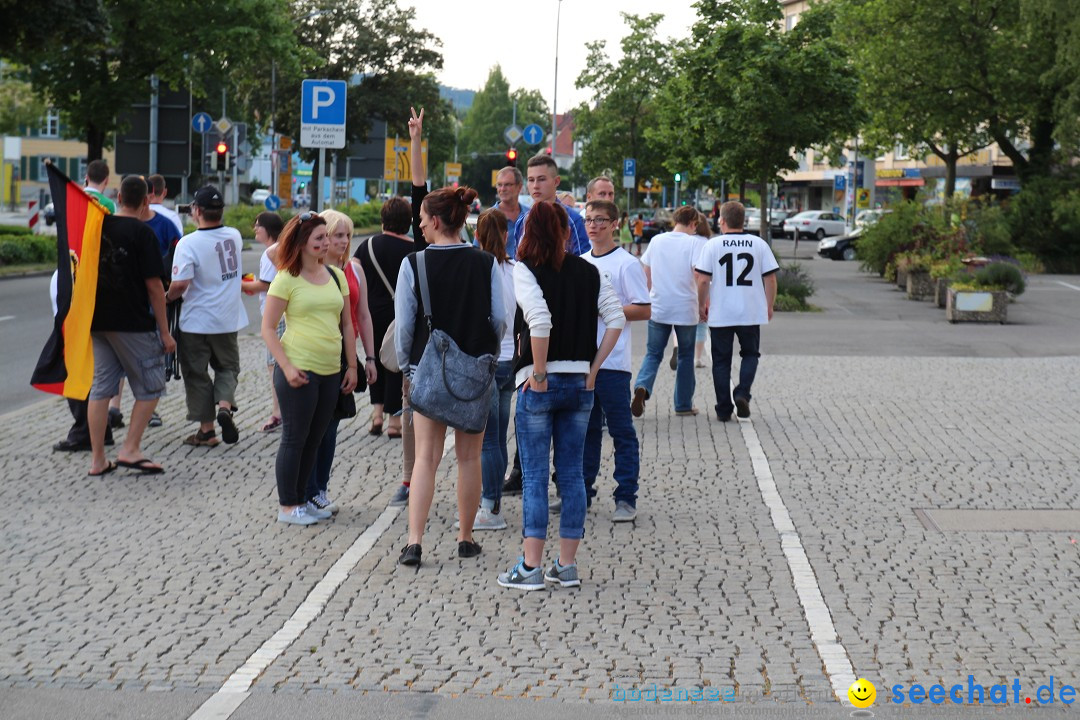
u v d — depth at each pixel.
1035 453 10.77
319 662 5.77
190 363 10.77
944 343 20.09
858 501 9.02
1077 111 40.59
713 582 7.07
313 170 69.38
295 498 8.35
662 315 12.29
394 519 8.54
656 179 62.62
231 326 10.88
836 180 56.94
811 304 27.48
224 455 10.61
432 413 7.09
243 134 40.03
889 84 46.31
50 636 6.13
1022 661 5.82
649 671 5.68
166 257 11.53
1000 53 44.53
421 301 7.18
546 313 6.78
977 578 7.14
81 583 7.02
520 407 6.95
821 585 7.00
